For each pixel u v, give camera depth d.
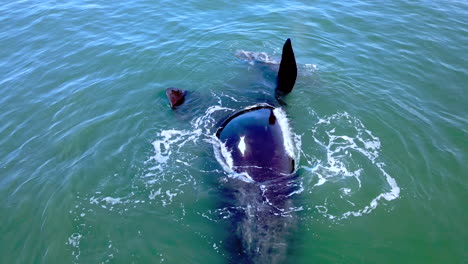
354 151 10.72
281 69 12.47
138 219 8.89
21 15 19.08
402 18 18.16
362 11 18.97
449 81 13.77
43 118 12.35
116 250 8.19
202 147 10.98
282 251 8.09
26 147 11.21
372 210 9.03
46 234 8.59
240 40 16.81
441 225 8.66
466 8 18.92
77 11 19.34
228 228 8.63
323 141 11.11
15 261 8.05
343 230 8.57
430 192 9.47
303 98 12.88
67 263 7.95
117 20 18.42
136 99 13.06
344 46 16.17
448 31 16.92
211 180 9.87
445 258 7.97
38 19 18.61
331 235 8.45
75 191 9.64
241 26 17.98
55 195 9.55
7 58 15.68
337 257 8.00
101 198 9.46
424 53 15.41
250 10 19.44
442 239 8.35
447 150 10.72
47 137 11.55
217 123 11.89
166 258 8.03
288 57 11.97
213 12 19.20
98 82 14.02
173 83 13.98
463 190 9.51
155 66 14.94
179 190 9.65
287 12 19.16
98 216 8.98
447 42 16.08
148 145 11.10
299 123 11.80
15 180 10.07
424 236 8.41
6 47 16.41
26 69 14.93
